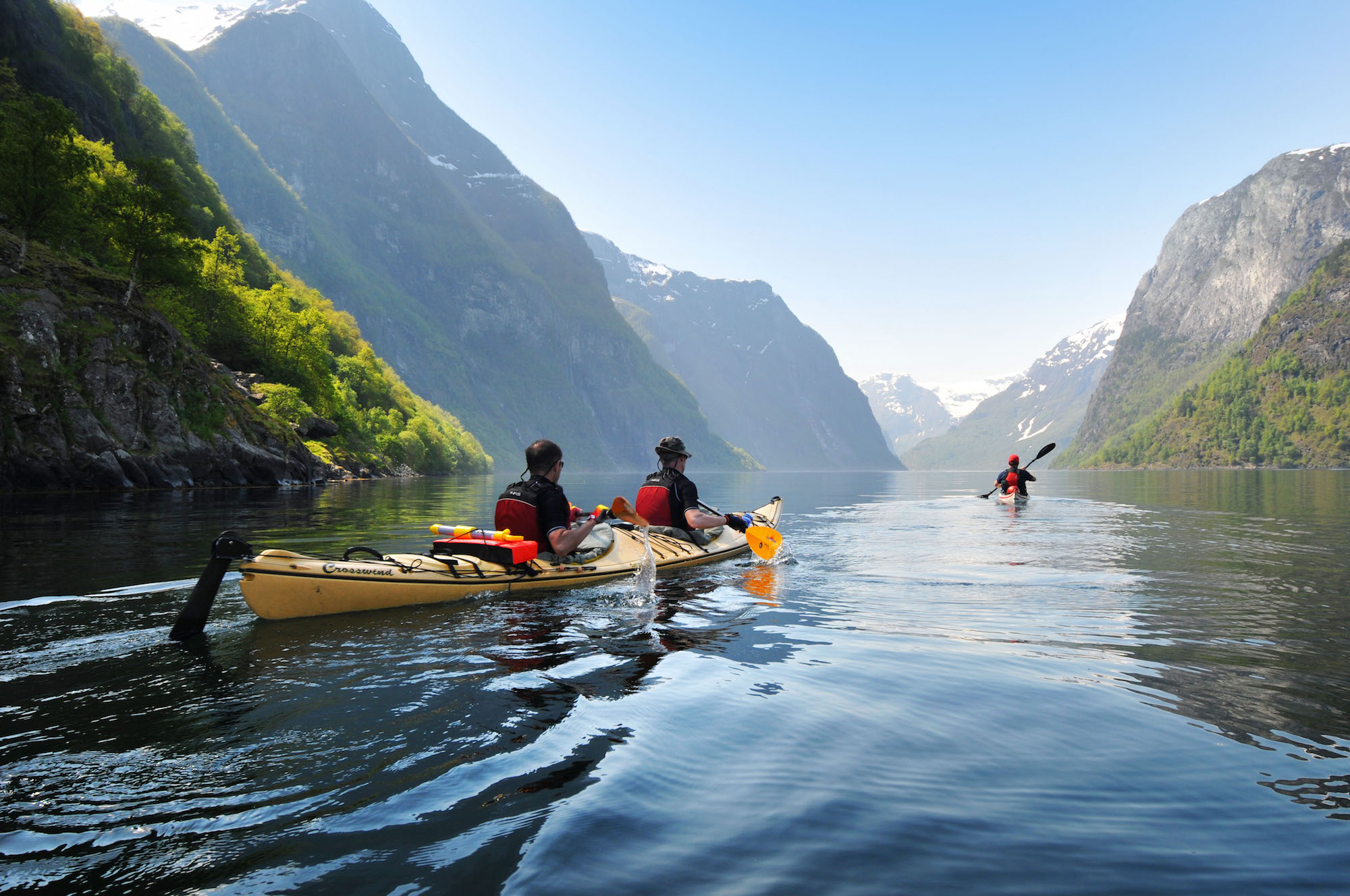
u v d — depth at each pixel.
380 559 5.27
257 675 3.43
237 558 4.41
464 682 3.31
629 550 7.10
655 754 2.45
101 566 7.05
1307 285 186.50
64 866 1.74
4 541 9.34
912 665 3.64
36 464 24.45
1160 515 14.86
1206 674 3.47
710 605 5.32
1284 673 3.49
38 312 26.42
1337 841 1.86
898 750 2.50
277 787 2.17
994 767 2.36
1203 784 2.22
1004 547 9.17
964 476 80.62
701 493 34.97
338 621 4.64
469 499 22.45
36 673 3.47
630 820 1.98
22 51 61.91
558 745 2.53
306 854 1.80
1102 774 2.30
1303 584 6.20
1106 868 1.74
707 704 3.00
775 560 7.93
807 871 1.72
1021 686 3.27
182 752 2.46
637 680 3.35
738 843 1.85
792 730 2.69
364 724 2.74
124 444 27.78
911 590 6.02
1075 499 22.23
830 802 2.10
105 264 39.88
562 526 5.88
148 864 1.75
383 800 2.08
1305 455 154.38
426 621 4.70
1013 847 1.85
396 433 69.19
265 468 33.84
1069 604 5.36
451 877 1.69
